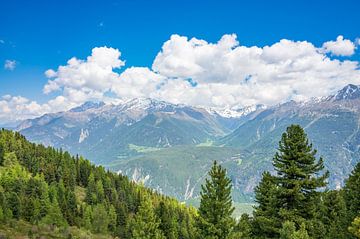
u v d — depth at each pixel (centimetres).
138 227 6919
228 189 4275
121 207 17462
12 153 19775
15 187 15250
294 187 3712
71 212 15575
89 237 13400
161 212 11212
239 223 4447
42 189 15438
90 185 19362
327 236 4478
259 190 4906
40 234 11781
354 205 4422
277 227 3856
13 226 12031
